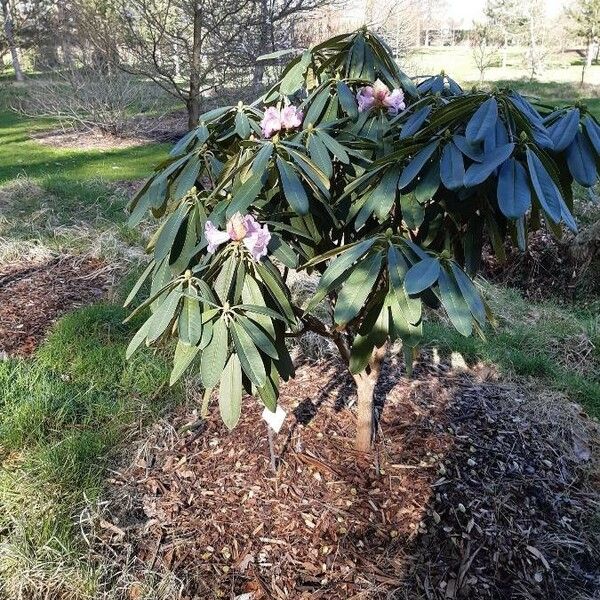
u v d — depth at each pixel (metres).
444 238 1.50
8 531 1.78
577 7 20.20
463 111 1.20
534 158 1.11
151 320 1.15
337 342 1.78
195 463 2.01
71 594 1.59
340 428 2.14
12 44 15.62
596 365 3.17
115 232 4.23
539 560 1.73
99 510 1.83
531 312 3.72
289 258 1.31
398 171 1.29
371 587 1.61
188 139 1.54
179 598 1.58
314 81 1.63
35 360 2.68
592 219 4.44
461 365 2.78
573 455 2.19
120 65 7.17
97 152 7.95
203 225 1.37
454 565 1.69
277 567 1.66
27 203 4.96
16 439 2.14
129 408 2.32
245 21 6.88
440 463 2.01
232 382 1.22
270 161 1.31
